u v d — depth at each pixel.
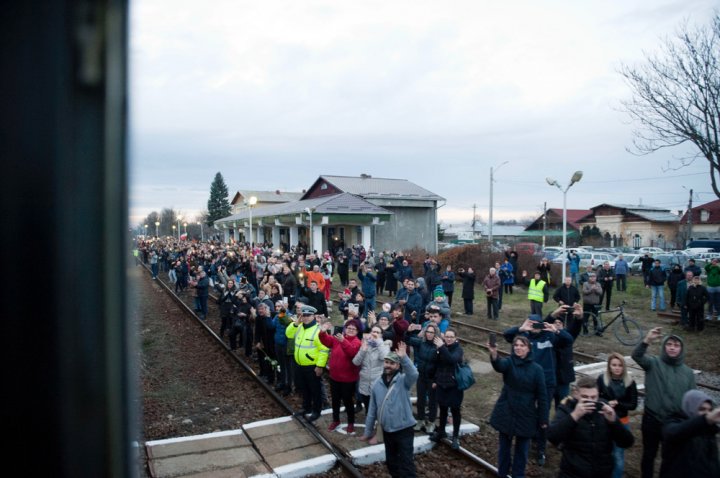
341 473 6.69
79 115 0.81
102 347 0.84
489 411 8.84
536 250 27.83
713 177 15.10
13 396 0.79
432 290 17.97
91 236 0.83
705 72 14.51
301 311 8.37
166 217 99.56
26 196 0.79
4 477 0.79
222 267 20.14
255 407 9.27
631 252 39.50
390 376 6.08
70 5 0.80
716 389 9.62
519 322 16.38
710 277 15.65
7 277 0.79
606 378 5.73
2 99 0.79
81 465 0.83
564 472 4.59
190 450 7.23
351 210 31.27
